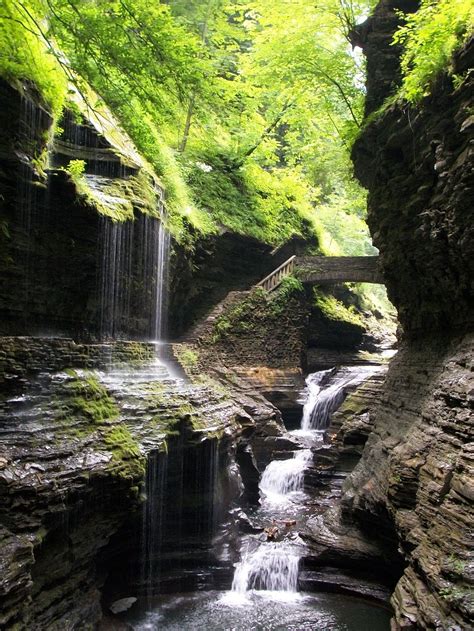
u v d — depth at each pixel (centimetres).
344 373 2620
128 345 1400
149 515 1070
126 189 1593
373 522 1082
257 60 2134
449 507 736
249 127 2873
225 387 2152
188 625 974
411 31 1105
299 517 1496
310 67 2036
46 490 756
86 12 960
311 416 2361
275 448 1973
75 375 1008
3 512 707
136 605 1044
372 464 1231
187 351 1906
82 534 862
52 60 1243
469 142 887
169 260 1948
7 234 1059
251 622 988
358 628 961
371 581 1104
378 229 1447
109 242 1425
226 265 2669
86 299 1361
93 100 1616
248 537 1325
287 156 3127
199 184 2598
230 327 2467
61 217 1261
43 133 1197
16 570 651
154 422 1111
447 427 844
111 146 1581
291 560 1157
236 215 2698
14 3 977
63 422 895
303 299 2738
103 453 903
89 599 880
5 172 1079
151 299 1756
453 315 1146
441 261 1085
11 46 1069
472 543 660
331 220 3931
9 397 871
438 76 980
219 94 1239
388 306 4219
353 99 2173
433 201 1065
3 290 1101
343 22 1836
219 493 1326
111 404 1059
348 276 2628
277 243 2867
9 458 760
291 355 2638
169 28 1003
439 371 1108
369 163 1469
